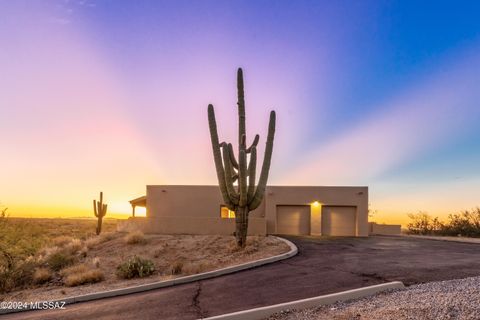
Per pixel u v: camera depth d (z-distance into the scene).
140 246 19.59
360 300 7.77
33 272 15.24
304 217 26.50
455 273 10.05
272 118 17.16
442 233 32.19
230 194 16.92
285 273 11.33
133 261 14.67
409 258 13.42
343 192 26.25
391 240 22.28
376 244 19.42
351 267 11.61
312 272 11.16
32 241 20.44
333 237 24.03
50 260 17.14
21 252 18.48
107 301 9.81
